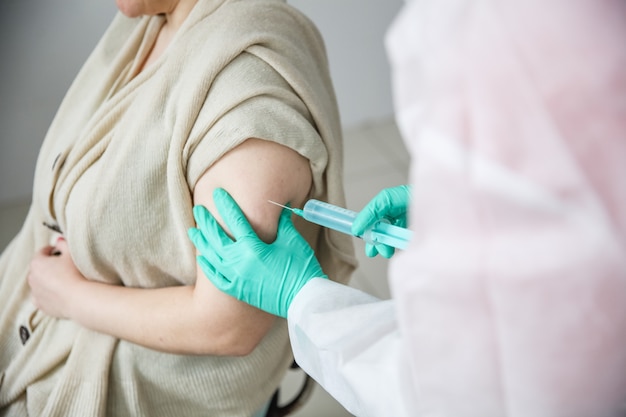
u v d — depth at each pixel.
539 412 0.52
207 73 0.87
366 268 2.45
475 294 0.49
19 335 1.19
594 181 0.43
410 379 0.61
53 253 1.15
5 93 2.55
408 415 0.62
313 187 0.97
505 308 0.48
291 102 0.90
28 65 2.52
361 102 3.26
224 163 0.86
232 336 0.92
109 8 2.50
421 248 0.50
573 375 0.50
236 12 0.95
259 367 1.06
